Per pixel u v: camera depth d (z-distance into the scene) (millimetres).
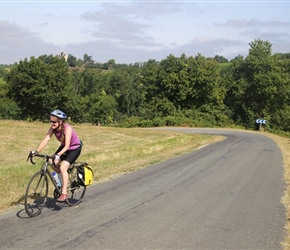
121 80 99750
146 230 5973
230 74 75688
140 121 61062
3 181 9633
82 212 6887
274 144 25078
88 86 101688
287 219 6934
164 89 70438
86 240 5387
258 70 70062
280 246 5520
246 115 71125
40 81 66938
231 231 6117
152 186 9594
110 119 89688
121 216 6723
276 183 10578
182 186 9703
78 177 7512
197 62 70188
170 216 6844
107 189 9047
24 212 6691
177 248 5250
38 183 6762
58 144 22109
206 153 17750
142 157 15641
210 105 69875
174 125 58375
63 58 71875
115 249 5090
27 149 19562
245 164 14320
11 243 5133
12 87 68312
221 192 9109
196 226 6305
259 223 6621
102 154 16562
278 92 68750
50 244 5156
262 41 70750
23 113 68500
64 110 69562
